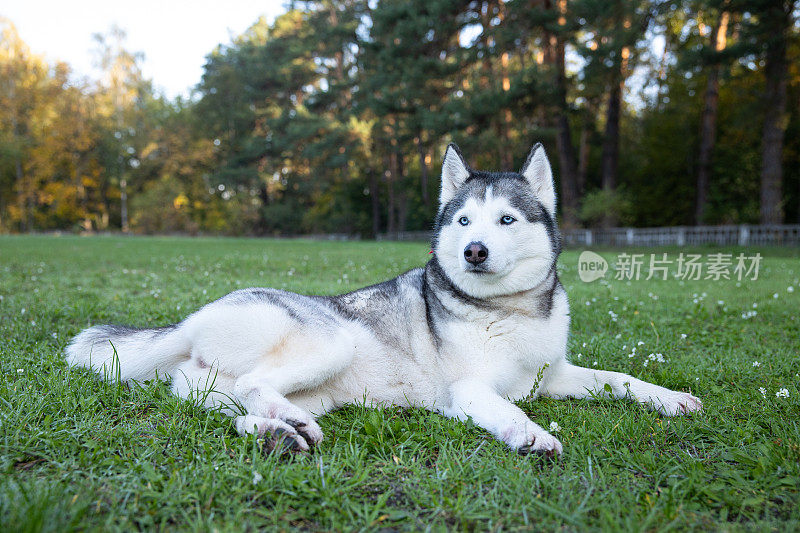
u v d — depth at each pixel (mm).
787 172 25578
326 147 42938
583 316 6008
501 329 3084
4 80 54219
